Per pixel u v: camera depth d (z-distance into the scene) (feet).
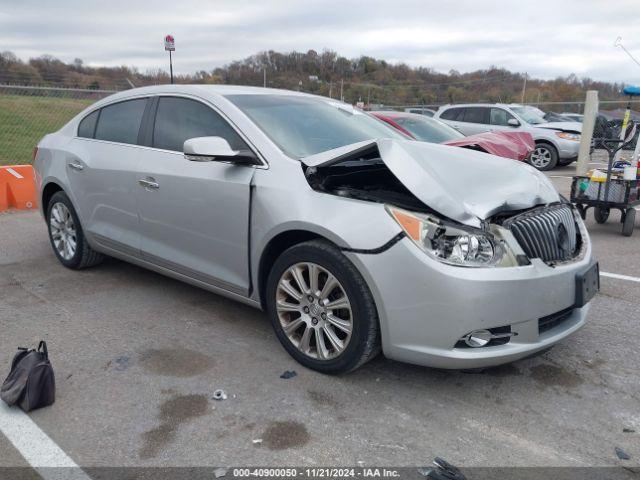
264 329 12.40
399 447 8.27
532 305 9.00
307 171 10.32
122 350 11.30
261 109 12.30
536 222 9.79
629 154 50.11
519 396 9.71
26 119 53.21
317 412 9.14
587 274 10.00
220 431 8.61
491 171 10.82
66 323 12.62
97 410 9.14
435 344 8.87
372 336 9.42
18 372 9.20
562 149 42.24
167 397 9.55
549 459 8.05
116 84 52.24
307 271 10.16
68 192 15.35
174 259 12.73
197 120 12.46
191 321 12.80
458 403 9.46
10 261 17.37
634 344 11.83
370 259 9.03
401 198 9.82
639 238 21.89
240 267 11.32
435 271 8.62
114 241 14.24
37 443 8.29
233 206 11.08
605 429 8.80
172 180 12.26
